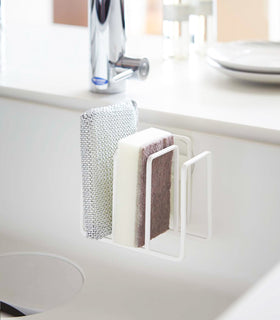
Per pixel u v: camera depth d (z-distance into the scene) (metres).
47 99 0.87
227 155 0.75
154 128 0.72
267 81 0.88
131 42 1.23
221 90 0.89
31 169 0.93
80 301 0.78
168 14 1.08
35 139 0.91
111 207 0.72
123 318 0.75
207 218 0.79
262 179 0.73
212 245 0.79
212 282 0.80
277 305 0.42
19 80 0.94
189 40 1.10
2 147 0.95
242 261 0.77
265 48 0.97
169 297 0.79
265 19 1.74
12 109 0.92
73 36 1.29
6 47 1.17
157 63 1.07
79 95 0.85
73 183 0.88
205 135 0.76
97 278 0.84
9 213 0.97
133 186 0.68
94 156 0.68
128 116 0.72
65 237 0.92
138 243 0.69
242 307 0.42
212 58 0.92
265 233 0.75
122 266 0.87
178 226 0.79
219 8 1.73
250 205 0.75
